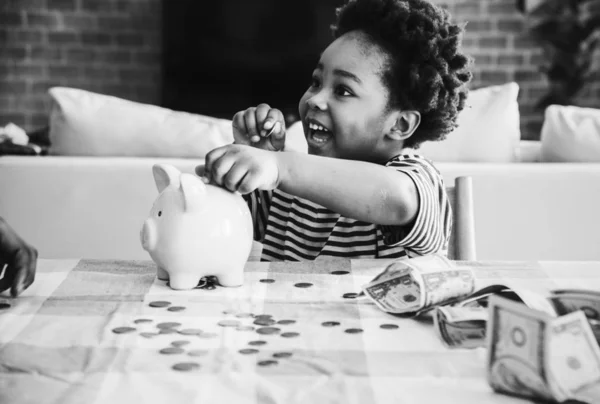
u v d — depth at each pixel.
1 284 0.82
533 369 0.57
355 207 1.01
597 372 0.58
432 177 1.13
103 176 2.00
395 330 0.73
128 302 0.81
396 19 1.14
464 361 0.65
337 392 0.59
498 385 0.59
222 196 0.90
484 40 5.19
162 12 4.96
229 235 0.87
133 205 2.01
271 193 1.38
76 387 0.59
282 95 5.06
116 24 5.17
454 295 0.77
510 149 2.16
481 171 1.99
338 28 1.24
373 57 1.14
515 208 2.01
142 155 2.11
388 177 1.03
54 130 2.15
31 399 0.57
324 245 1.28
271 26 4.98
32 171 2.00
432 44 1.15
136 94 5.25
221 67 5.02
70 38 5.18
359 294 0.84
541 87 5.22
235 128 1.22
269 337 0.71
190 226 0.86
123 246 2.03
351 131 1.16
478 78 5.23
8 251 0.81
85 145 2.12
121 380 0.60
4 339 0.70
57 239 2.03
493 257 2.03
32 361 0.64
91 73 5.22
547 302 0.71
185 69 5.02
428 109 1.17
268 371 0.62
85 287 0.87
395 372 0.63
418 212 1.05
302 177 0.99
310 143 1.19
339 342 0.70
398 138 1.20
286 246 1.32
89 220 2.02
